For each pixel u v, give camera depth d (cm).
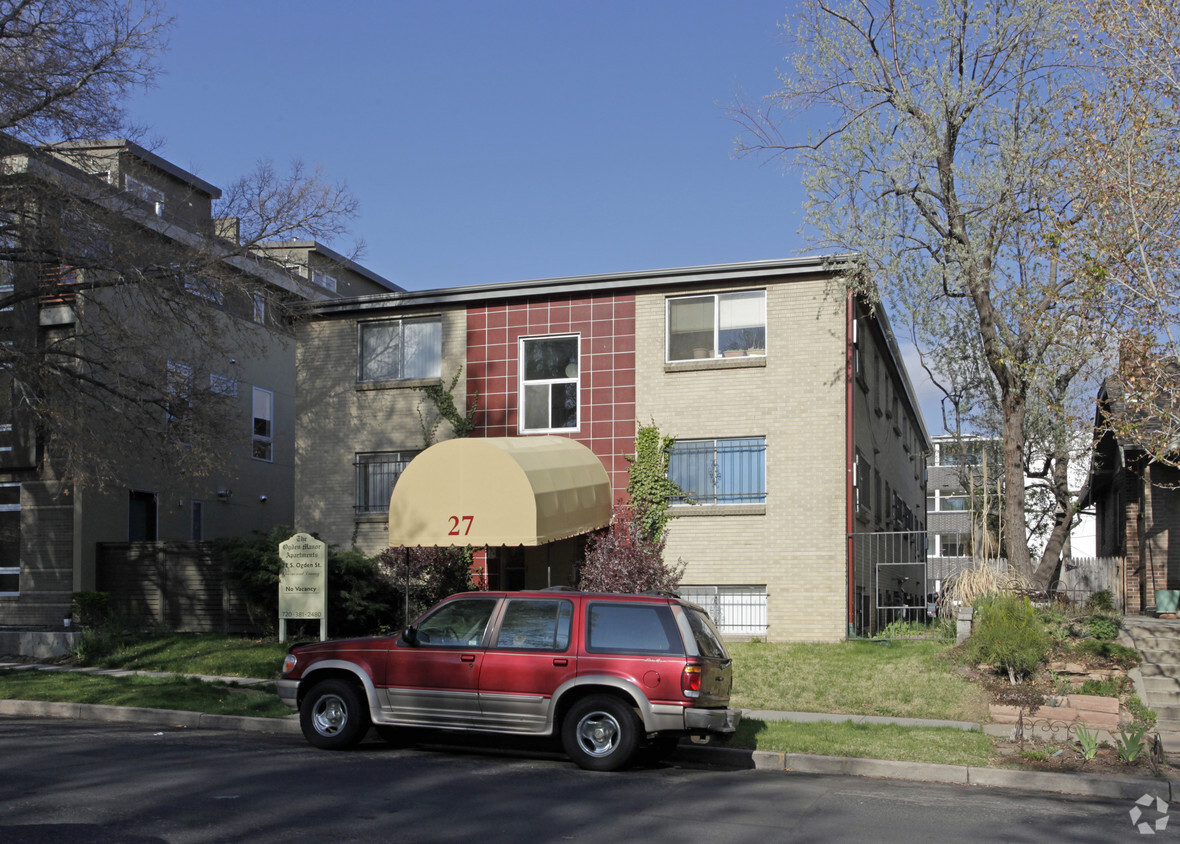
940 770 1091
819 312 2028
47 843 702
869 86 1898
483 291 2250
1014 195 1791
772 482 2022
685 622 1085
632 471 2105
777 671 1664
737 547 2025
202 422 2145
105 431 2120
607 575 1780
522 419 2227
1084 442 2508
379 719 1132
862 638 1923
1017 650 1506
